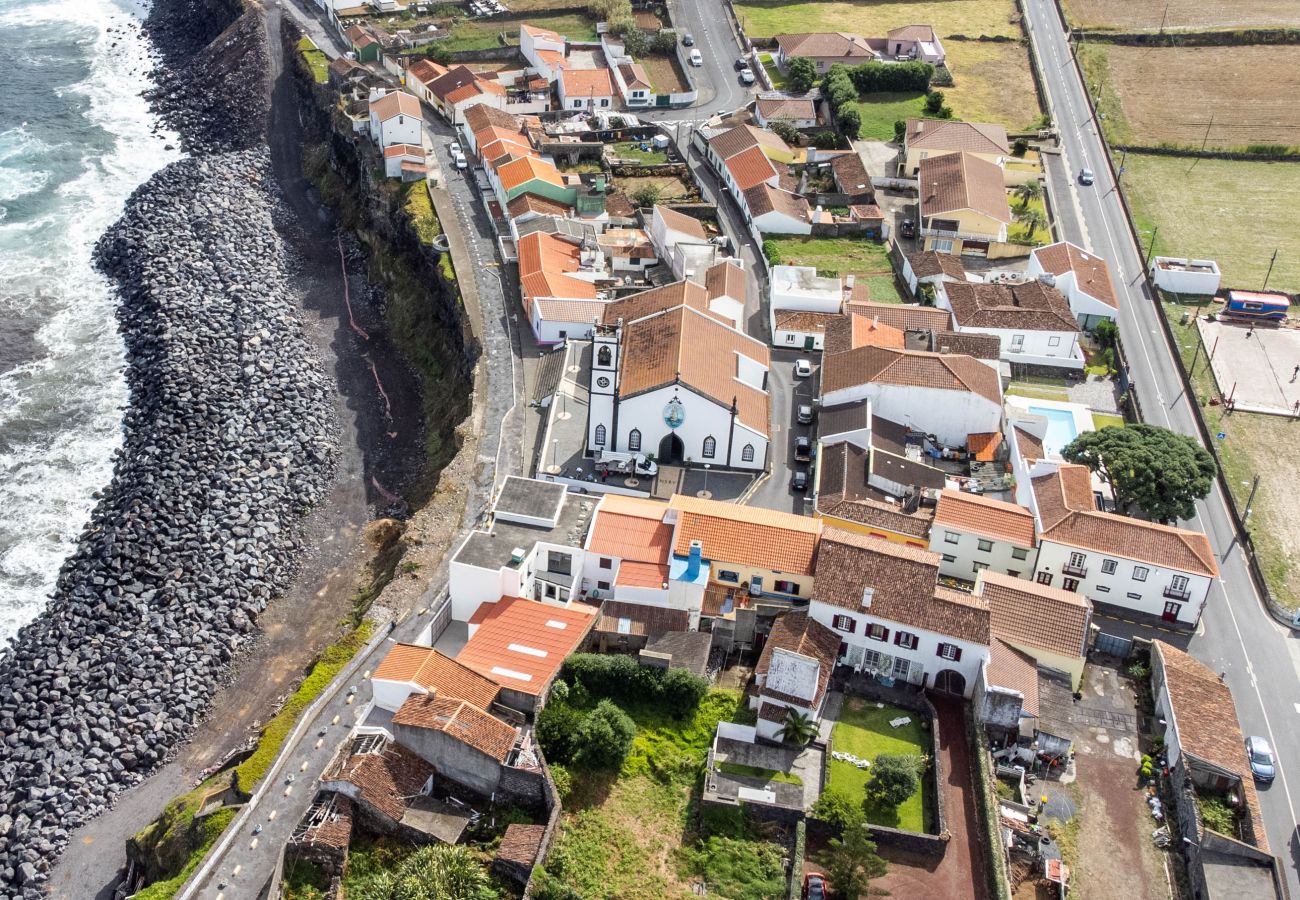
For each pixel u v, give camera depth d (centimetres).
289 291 18362
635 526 11250
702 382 12912
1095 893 8850
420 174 18950
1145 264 17588
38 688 11838
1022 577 11750
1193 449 12575
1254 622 11562
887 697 10294
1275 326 16300
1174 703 10081
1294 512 13062
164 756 11462
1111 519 11531
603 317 14925
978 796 9369
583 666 9962
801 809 9088
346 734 9938
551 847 8712
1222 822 9300
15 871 10419
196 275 18025
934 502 12225
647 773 9494
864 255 17550
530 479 12106
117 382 16238
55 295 18000
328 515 14325
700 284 15562
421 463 15012
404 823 8850
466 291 16300
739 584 11075
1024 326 14912
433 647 10594
